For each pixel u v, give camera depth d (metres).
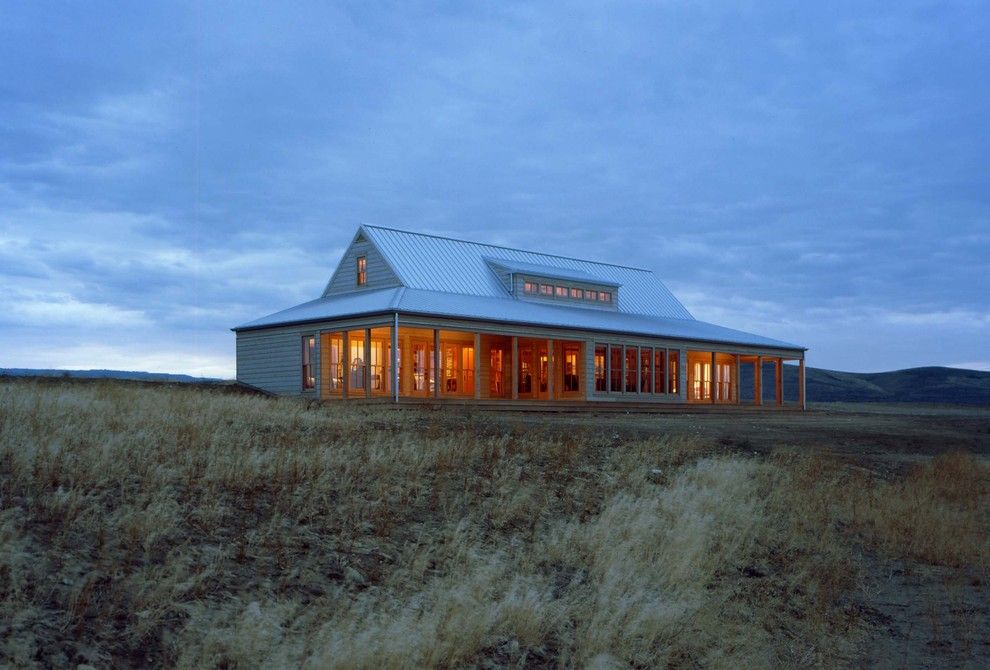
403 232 40.88
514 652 8.64
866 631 10.88
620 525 12.67
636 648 9.17
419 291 36.28
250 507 10.90
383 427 18.98
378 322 31.56
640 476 15.98
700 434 23.75
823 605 11.40
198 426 14.91
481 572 9.94
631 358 41.78
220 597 8.36
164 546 9.15
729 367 49.66
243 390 34.62
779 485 17.39
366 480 12.91
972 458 23.97
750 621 10.64
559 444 17.77
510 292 41.56
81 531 9.04
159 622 7.66
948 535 15.04
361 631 8.01
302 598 8.78
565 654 8.75
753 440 24.11
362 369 35.66
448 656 8.15
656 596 10.43
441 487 13.36
